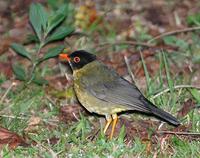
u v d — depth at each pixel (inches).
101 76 492.4
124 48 639.1
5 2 735.7
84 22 680.4
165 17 716.7
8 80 572.7
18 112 509.7
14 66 560.1
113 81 488.1
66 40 647.1
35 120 502.6
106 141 470.0
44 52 624.4
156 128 490.0
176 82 559.2
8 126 488.1
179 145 453.1
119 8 726.5
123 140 466.3
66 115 514.0
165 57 561.0
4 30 679.7
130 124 497.7
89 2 728.3
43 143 461.4
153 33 676.7
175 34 669.9
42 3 731.4
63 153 444.1
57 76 588.4
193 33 658.8
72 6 708.7
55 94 550.3
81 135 476.7
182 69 590.9
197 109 513.7
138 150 447.2
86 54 505.7
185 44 636.7
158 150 449.4
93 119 513.0
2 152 439.2
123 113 512.1
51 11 689.6
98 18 677.3
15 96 538.0
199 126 484.4
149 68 596.1
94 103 490.6
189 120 495.5
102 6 727.1
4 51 633.6
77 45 639.8
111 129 497.7
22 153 444.1
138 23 692.7
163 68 590.9
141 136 475.5
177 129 485.4
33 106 527.2
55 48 561.3
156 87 546.9
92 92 488.1
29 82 555.2
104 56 628.1
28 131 484.4
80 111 522.3
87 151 445.4
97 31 674.2
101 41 657.0
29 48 637.9
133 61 613.9
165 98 522.0
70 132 481.1
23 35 665.6
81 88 495.2
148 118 506.0
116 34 678.5
